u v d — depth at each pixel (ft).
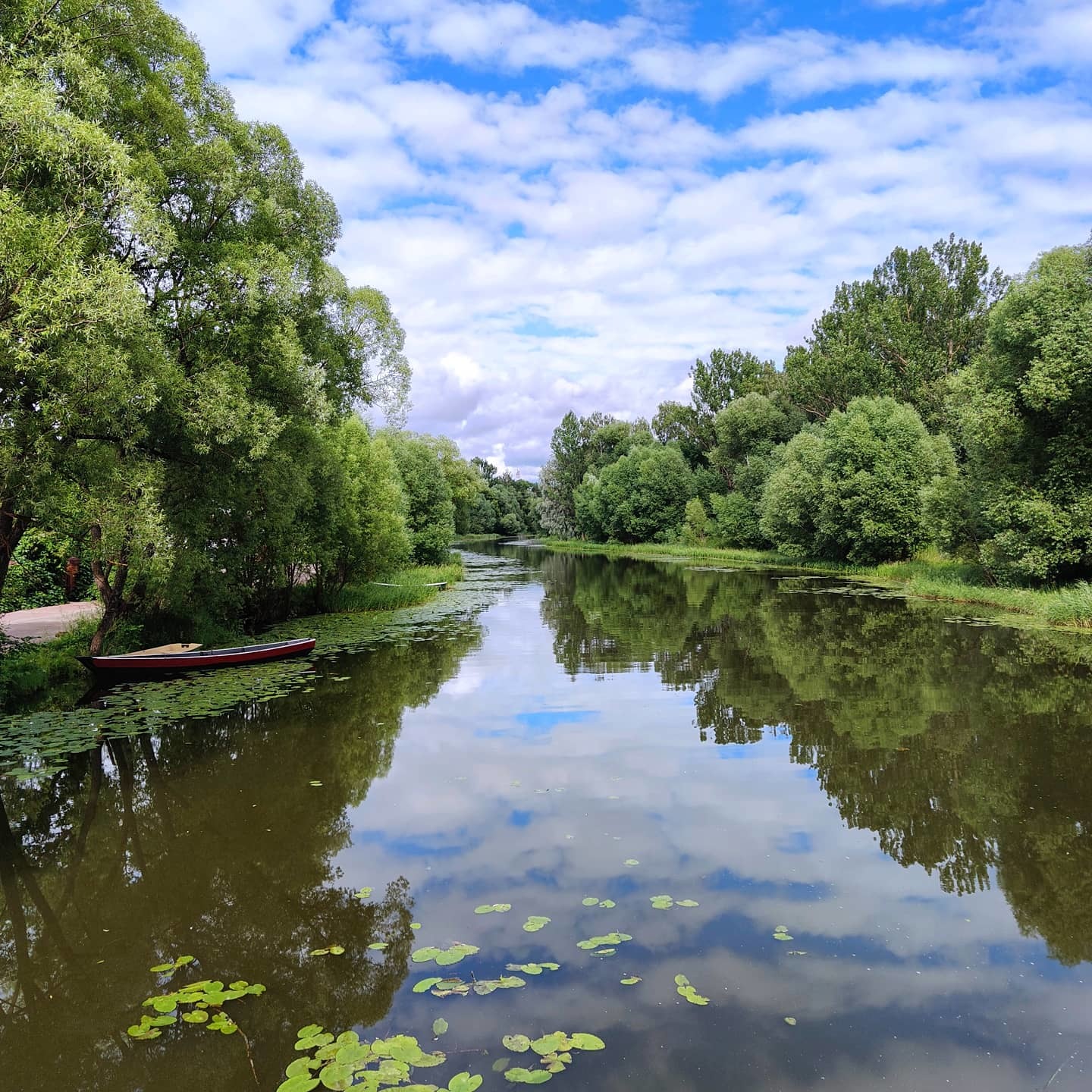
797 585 96.94
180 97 45.11
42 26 34.86
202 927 17.26
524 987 14.51
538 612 75.46
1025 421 67.97
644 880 18.89
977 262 143.84
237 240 46.85
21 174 30.76
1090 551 63.98
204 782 26.58
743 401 188.14
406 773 27.07
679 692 39.04
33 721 33.81
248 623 62.85
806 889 18.40
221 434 40.47
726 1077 11.98
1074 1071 12.12
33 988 15.14
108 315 29.63
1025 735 30.63
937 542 89.71
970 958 15.49
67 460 33.94
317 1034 13.26
